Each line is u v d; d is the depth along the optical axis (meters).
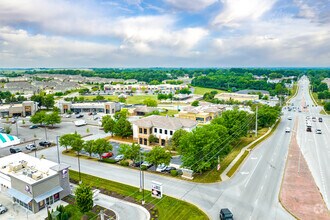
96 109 145.50
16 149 74.69
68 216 40.06
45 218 41.53
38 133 96.50
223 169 59.06
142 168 59.66
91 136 92.00
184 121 82.75
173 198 46.38
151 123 82.06
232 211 41.91
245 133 81.56
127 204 44.97
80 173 58.59
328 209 42.06
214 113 115.81
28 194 43.56
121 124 87.44
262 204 43.91
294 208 42.44
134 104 171.12
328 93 187.38
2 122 116.56
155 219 40.16
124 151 61.22
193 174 56.75
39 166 49.41
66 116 130.38
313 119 118.25
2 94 175.75
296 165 61.31
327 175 55.56
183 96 197.38
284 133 93.31
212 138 56.22
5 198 48.38
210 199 45.88
